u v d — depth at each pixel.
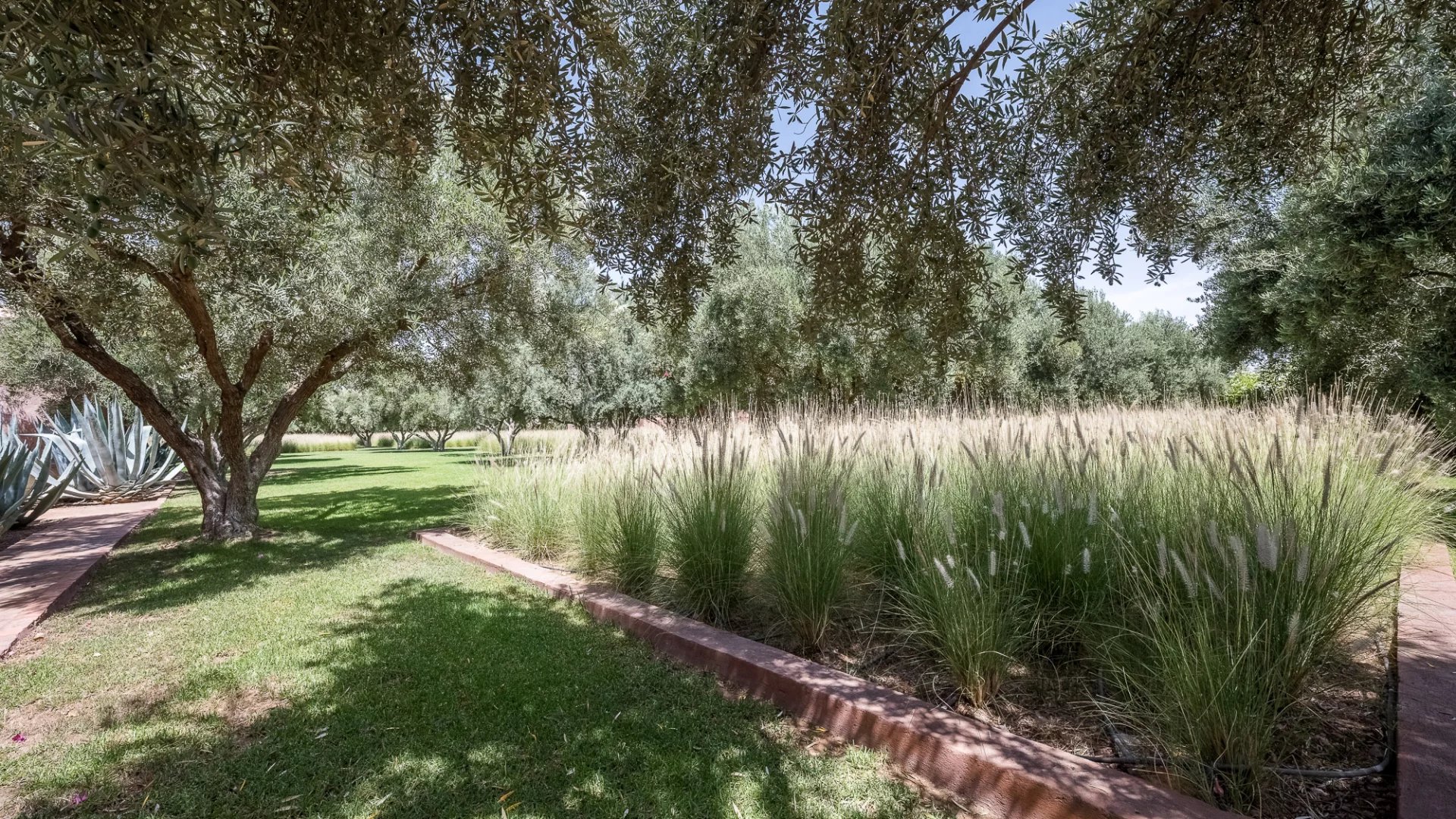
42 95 1.48
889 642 3.27
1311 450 3.58
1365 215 5.88
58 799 2.18
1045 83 2.77
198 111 2.22
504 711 2.76
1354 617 2.45
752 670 2.98
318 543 6.95
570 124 2.50
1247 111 2.59
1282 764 2.05
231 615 4.28
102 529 8.13
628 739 2.52
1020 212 3.03
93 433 10.94
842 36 2.30
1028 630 2.91
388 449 38.94
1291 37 2.39
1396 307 6.69
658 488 4.54
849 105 2.52
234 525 7.23
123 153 1.56
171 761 2.42
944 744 2.21
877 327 3.44
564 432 7.42
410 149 2.39
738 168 2.81
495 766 2.33
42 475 7.99
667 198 2.96
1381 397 7.32
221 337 7.05
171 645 3.72
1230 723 1.93
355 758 2.40
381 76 2.07
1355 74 2.52
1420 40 2.61
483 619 4.07
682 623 3.66
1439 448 5.34
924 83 2.63
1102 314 19.89
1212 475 2.74
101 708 2.90
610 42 2.29
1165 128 2.68
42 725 2.74
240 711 2.83
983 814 2.03
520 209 2.60
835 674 2.87
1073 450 3.63
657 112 2.93
